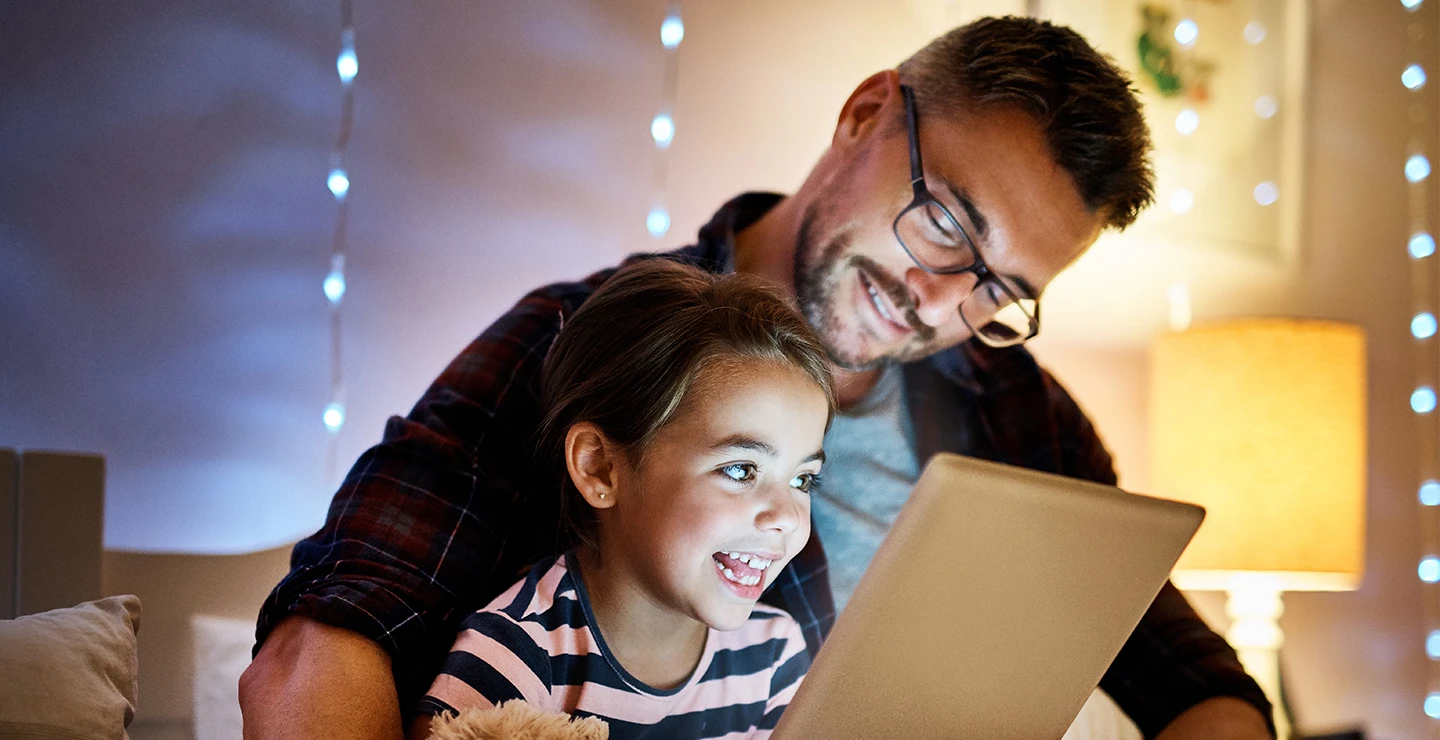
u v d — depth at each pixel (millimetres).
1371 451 2463
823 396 923
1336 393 1834
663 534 894
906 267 1133
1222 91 2240
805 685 715
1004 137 1104
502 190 1573
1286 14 2346
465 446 1041
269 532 1411
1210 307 2236
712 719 1013
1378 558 2455
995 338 1183
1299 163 2352
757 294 969
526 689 875
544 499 1030
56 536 1069
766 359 904
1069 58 1129
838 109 1878
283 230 1416
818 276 1182
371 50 1473
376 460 1016
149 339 1335
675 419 897
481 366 1092
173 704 1137
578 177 1631
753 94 1788
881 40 1912
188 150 1356
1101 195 1123
